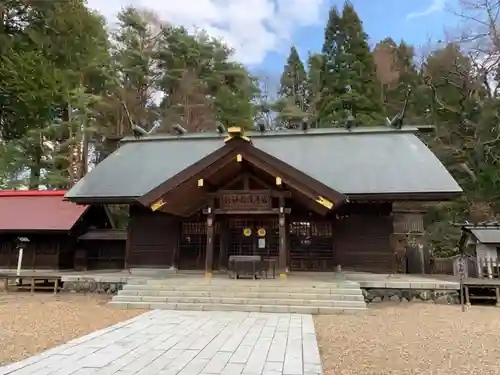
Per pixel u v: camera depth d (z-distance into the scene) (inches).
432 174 538.3
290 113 1491.1
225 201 473.4
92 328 285.9
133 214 609.6
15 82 494.3
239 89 1439.5
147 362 196.2
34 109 548.4
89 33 617.6
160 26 1429.6
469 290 455.8
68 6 553.3
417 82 1296.8
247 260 453.4
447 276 551.8
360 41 1294.3
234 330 277.1
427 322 320.5
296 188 429.1
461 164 1080.2
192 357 206.2
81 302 423.5
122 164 665.0
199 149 697.6
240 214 484.7
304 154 637.9
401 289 443.5
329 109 1218.6
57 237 657.0
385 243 544.1
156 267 588.4
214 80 1387.8
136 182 596.1
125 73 1311.5
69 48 584.4
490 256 629.0
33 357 204.2
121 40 1343.5
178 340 245.4
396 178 537.0
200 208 557.9
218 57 1459.2
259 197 469.1
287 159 623.5
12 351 219.3
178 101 1347.2
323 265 547.5
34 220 651.5
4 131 592.4
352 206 559.8
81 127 1025.5
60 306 393.4
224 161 440.5
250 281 426.0
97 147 1243.2
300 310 361.7
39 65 510.6
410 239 621.0
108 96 1195.3
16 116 562.9
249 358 204.7
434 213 1056.8
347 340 254.4
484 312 374.9
